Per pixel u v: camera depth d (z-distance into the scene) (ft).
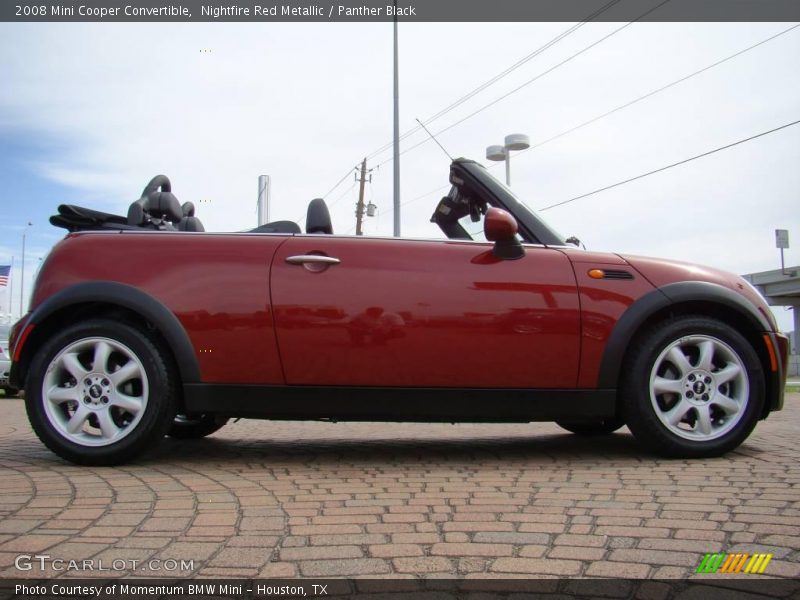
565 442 14.38
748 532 7.35
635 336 11.63
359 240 11.55
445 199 13.97
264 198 49.26
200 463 11.70
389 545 7.06
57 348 11.15
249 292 11.16
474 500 8.92
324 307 11.10
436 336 11.09
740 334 11.68
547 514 8.18
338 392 11.13
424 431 17.89
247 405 11.13
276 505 8.68
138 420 11.05
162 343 11.36
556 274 11.42
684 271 11.85
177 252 11.44
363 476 10.58
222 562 6.55
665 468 10.83
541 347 11.21
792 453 12.05
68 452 11.08
